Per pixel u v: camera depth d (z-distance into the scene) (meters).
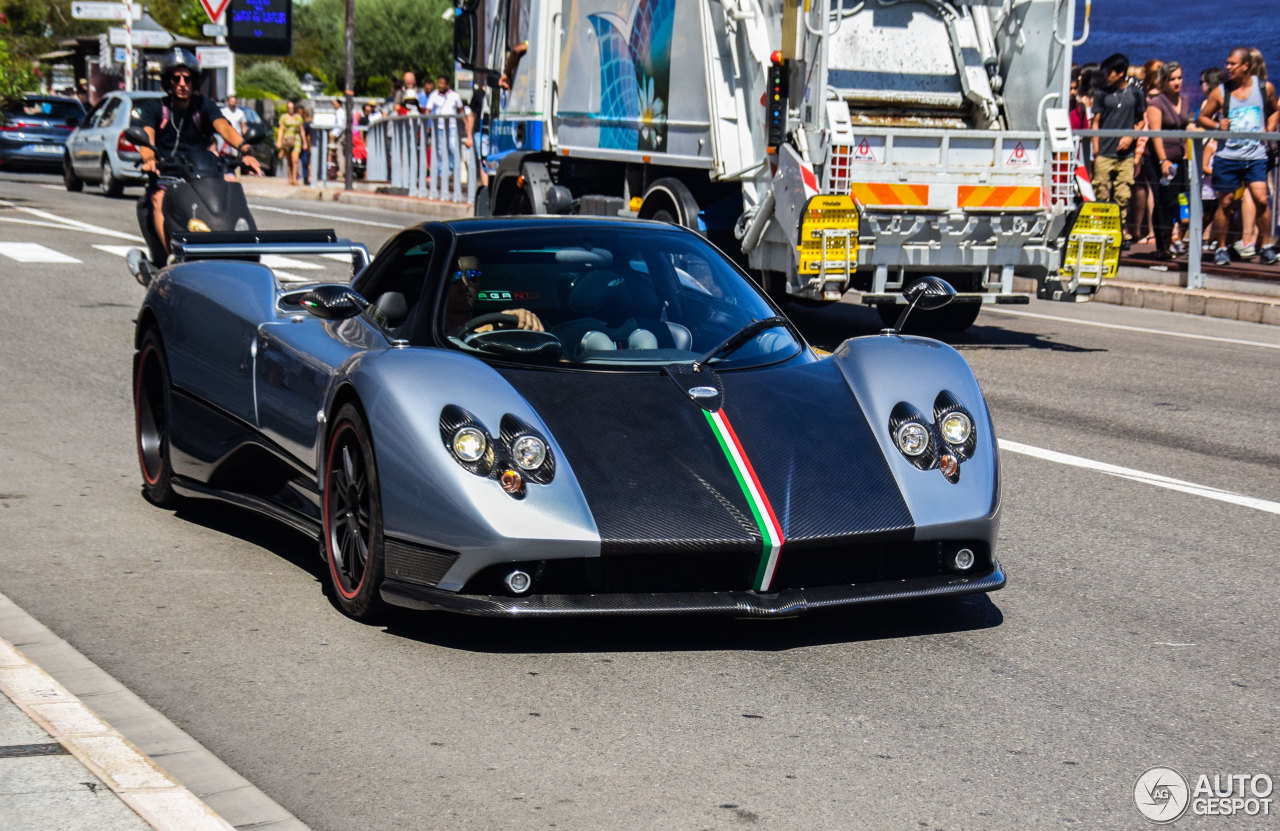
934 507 4.11
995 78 10.83
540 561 3.84
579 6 12.73
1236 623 4.45
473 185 21.53
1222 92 13.94
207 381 5.36
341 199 25.75
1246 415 8.05
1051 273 10.57
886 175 9.95
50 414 7.43
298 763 3.27
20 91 23.16
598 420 4.16
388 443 4.00
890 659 4.03
